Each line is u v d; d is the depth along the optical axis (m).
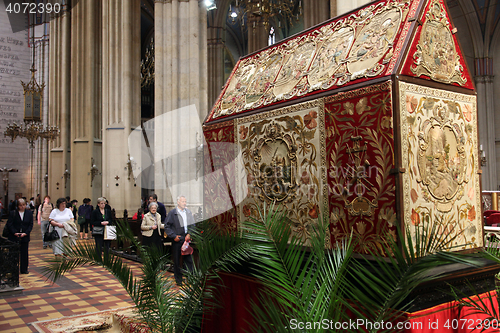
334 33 2.44
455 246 1.78
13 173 24.52
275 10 15.11
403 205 1.69
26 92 16.91
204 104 11.87
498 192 7.88
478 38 21.47
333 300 1.57
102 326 4.21
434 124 1.92
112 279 7.05
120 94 14.10
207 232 2.67
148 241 6.71
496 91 21.47
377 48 2.00
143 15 29.38
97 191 18.50
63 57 21.47
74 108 18.89
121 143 13.77
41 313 4.91
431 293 1.78
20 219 7.62
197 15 11.85
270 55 3.01
